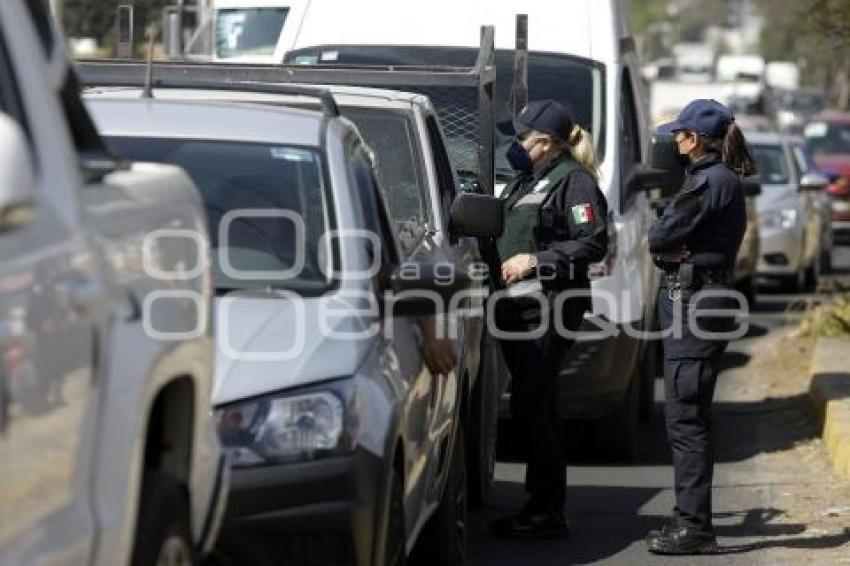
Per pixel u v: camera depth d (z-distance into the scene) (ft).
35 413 45.19
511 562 99.14
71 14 216.33
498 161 134.21
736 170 101.14
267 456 67.21
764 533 107.04
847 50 189.26
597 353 123.24
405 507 75.77
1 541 43.57
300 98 88.28
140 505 53.72
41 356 45.55
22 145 42.11
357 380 69.92
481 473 109.60
